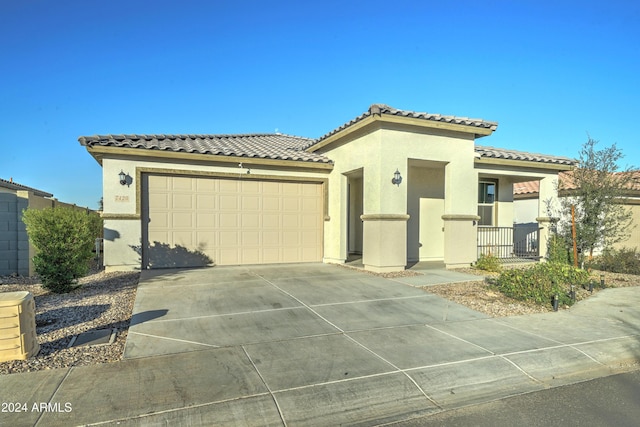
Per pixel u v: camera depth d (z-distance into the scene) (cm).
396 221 1096
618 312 748
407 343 548
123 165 1100
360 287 891
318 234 1334
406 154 1108
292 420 367
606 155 1250
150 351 500
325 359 487
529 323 661
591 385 457
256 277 1009
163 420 350
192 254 1178
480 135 1242
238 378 430
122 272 1088
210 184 1198
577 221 1301
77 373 434
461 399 417
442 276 1036
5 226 1055
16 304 464
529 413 389
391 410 391
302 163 1272
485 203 1543
